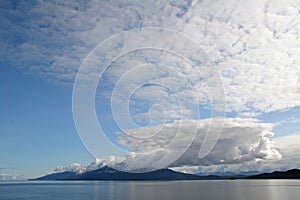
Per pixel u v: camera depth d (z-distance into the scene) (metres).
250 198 73.75
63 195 95.38
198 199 71.69
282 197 76.44
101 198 79.00
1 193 116.62
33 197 90.69
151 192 99.50
